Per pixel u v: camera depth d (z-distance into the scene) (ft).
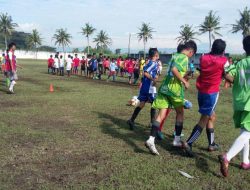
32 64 189.78
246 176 18.34
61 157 20.63
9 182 16.88
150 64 27.45
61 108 37.45
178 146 22.63
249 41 18.17
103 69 110.93
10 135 25.26
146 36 290.15
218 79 20.51
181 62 21.06
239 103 18.08
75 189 16.12
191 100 50.57
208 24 244.01
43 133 26.02
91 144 23.41
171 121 32.01
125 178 17.40
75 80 82.28
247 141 17.90
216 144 23.57
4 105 38.88
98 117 32.89
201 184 17.11
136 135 26.22
